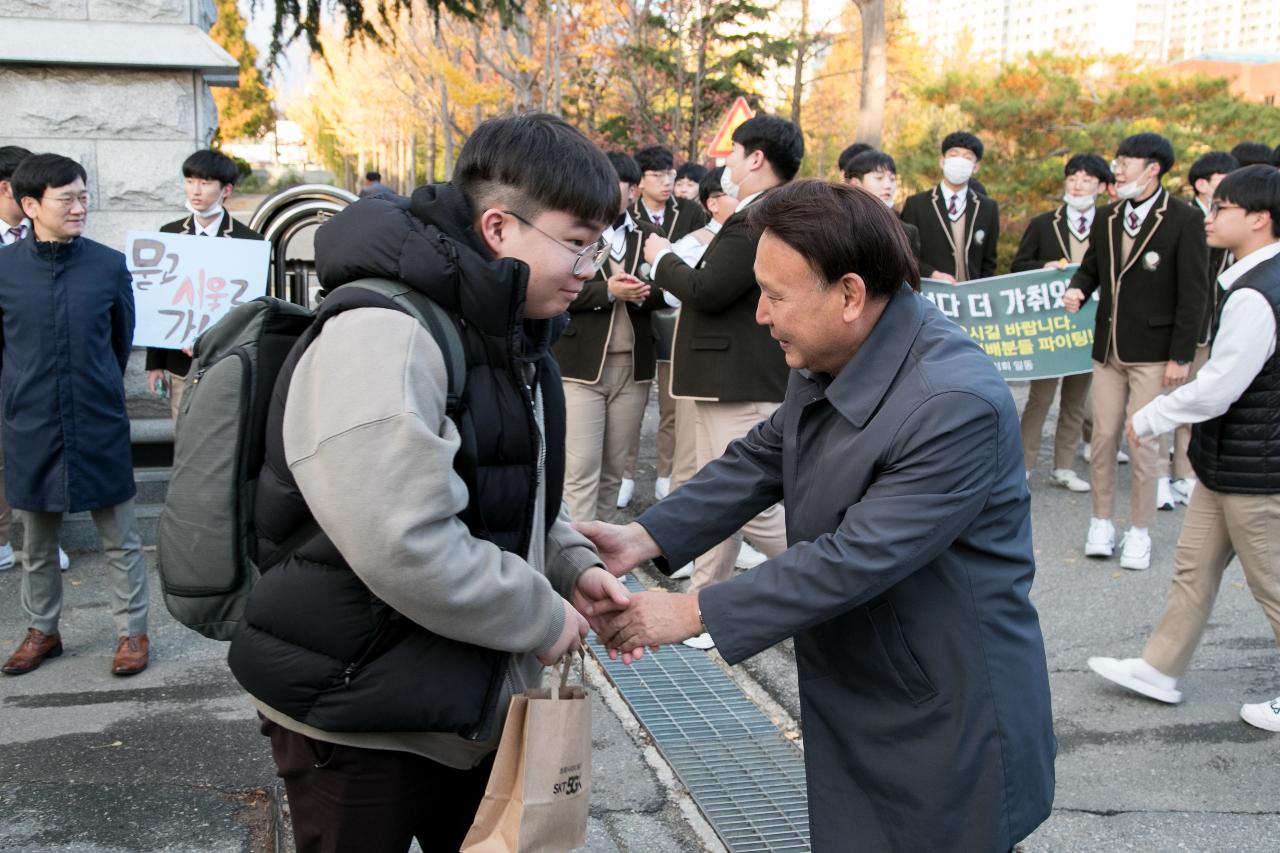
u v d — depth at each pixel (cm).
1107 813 340
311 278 702
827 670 213
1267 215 365
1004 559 205
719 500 239
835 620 209
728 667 452
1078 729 398
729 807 338
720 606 202
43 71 601
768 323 206
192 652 452
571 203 183
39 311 405
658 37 1811
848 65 2722
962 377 196
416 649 178
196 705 402
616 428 557
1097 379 600
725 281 416
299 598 176
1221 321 366
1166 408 375
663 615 210
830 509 205
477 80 2250
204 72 623
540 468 195
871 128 1290
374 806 188
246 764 357
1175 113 1678
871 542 192
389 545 162
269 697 180
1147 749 382
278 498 177
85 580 534
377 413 164
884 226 197
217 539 186
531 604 181
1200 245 570
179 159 623
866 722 207
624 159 542
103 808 327
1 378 413
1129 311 583
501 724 194
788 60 1822
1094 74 1800
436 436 167
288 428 171
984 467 195
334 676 176
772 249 199
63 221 409
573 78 1983
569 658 195
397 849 193
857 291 196
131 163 618
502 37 1908
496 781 186
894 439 196
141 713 394
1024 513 208
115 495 419
